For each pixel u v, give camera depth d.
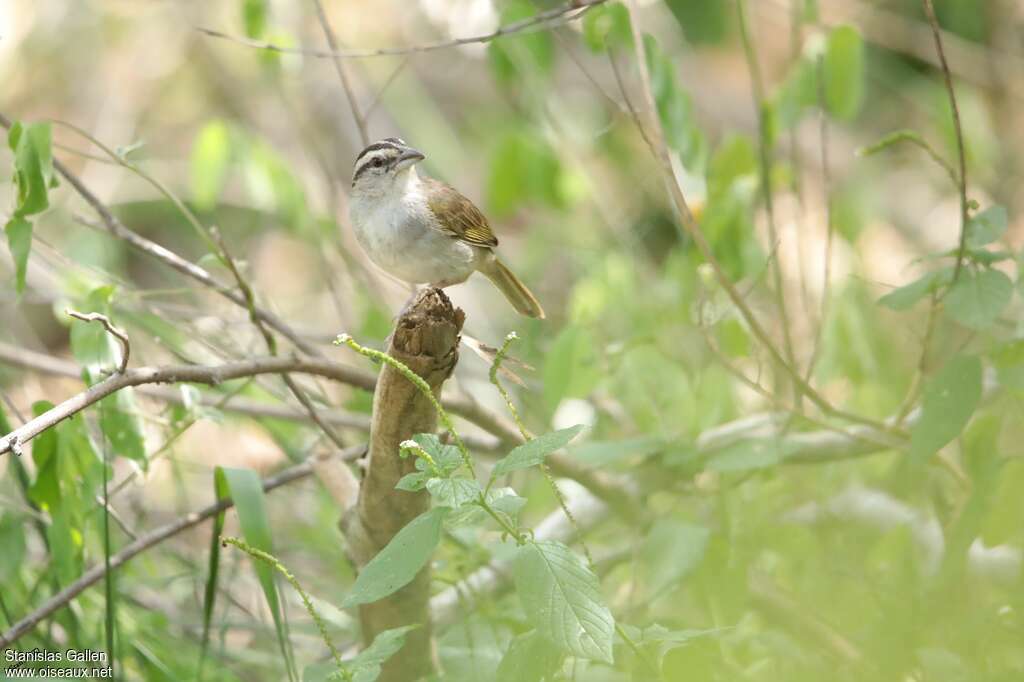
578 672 8.34
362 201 10.62
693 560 9.19
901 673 9.16
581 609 6.19
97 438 10.77
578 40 18.72
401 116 19.14
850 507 11.70
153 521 13.20
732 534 10.81
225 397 10.77
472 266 10.89
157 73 20.06
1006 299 8.64
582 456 10.38
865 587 10.51
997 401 10.92
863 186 16.34
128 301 11.44
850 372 12.33
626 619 9.41
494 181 15.21
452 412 10.13
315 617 6.70
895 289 9.23
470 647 8.81
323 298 17.92
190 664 10.27
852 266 14.76
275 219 17.47
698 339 12.58
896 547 10.77
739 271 12.14
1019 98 18.55
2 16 19.44
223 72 19.98
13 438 7.18
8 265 14.04
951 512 10.79
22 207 8.78
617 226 15.42
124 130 19.36
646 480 10.77
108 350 9.45
